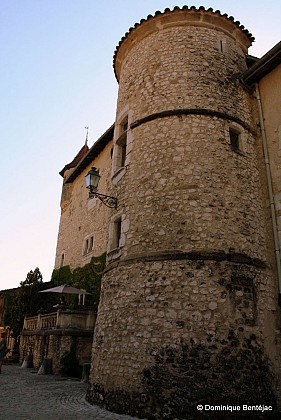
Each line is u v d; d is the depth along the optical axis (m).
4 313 19.19
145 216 7.02
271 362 6.07
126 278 6.73
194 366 5.52
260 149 8.09
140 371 5.79
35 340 13.50
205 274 6.14
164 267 6.34
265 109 8.27
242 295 6.20
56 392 7.62
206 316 5.85
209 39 8.49
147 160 7.49
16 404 6.24
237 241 6.68
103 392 6.20
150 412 5.39
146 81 8.38
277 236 7.14
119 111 9.09
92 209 15.05
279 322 6.59
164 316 5.99
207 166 7.08
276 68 8.23
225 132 7.57
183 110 7.57
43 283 17.80
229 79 8.30
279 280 6.83
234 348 5.71
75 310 11.66
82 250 14.98
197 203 6.73
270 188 7.55
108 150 14.21
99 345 6.89
